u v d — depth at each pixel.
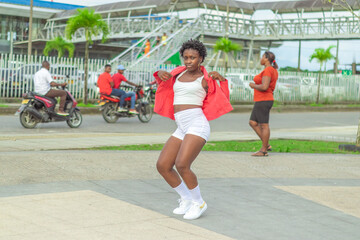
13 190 5.40
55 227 4.12
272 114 23.23
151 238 3.98
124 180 6.25
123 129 13.74
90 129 13.34
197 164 7.62
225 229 4.40
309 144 11.27
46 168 6.67
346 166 8.17
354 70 45.41
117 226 4.25
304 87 30.86
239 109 24.36
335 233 4.46
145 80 23.95
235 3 37.53
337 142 12.02
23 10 44.91
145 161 7.61
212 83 4.64
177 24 35.12
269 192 6.02
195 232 4.22
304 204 5.49
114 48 44.62
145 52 32.66
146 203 5.16
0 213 4.43
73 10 44.47
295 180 6.86
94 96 22.03
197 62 4.61
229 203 5.38
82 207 4.79
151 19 37.53
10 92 19.81
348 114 25.69
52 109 12.99
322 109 28.38
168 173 4.75
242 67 39.66
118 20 39.47
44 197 5.10
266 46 40.41
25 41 44.09
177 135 4.78
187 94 4.66
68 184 5.82
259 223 4.65
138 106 15.73
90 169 6.78
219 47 29.25
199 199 4.73
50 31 45.16
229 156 8.49
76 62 21.53
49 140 10.15
